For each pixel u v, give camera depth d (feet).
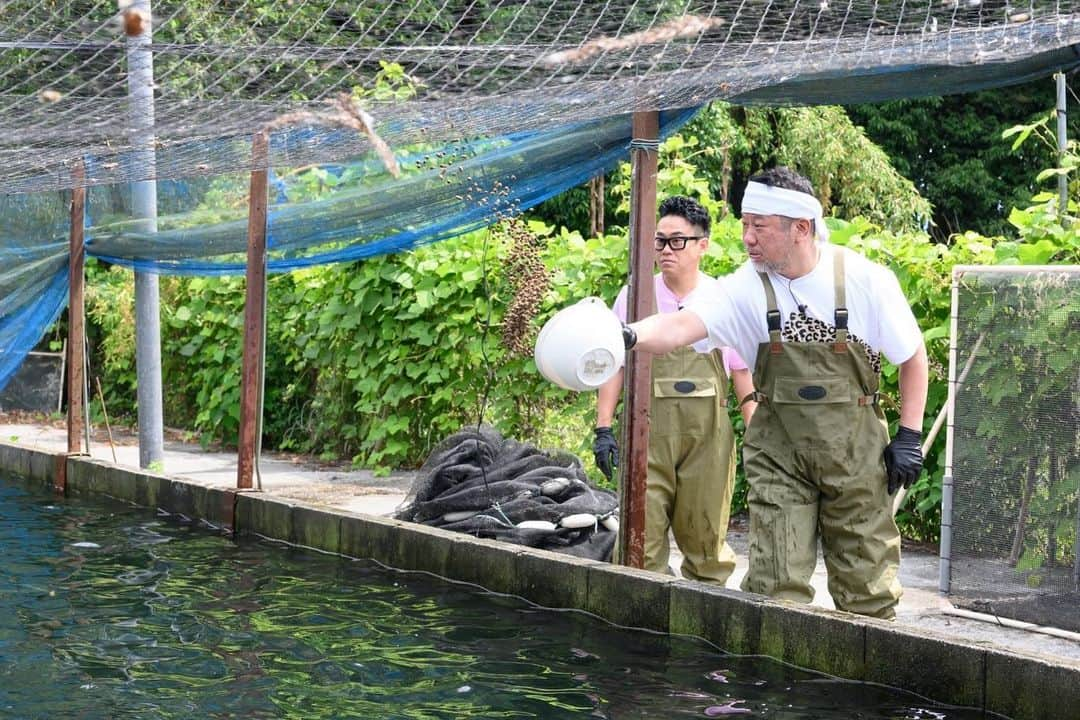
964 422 20.84
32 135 19.52
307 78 18.20
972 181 93.66
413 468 39.47
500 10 16.47
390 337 38.24
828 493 17.10
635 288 21.01
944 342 26.58
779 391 16.98
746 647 17.74
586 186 76.48
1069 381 19.52
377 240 32.40
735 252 30.09
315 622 19.98
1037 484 19.92
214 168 25.21
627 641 18.66
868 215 79.97
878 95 21.86
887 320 16.49
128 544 27.14
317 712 15.46
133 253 36.22
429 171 29.22
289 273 44.01
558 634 19.13
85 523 30.01
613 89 19.02
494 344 35.24
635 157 21.08
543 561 21.20
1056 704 14.26
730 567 21.36
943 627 20.18
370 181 30.01
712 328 16.76
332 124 16.75
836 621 16.57
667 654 17.88
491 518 24.21
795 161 80.33
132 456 42.91
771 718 14.90
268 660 17.78
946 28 16.49
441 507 25.29
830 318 16.65
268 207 31.17
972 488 20.74
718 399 20.98
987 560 20.56
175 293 48.42
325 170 33.12
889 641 16.02
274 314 44.57
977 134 95.66
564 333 14.93
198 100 18.40
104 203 36.78
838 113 80.48
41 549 26.43
